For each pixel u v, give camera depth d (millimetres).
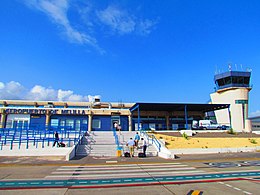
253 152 22297
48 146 20234
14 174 10039
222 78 49312
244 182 8328
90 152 19281
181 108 37750
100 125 37500
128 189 7281
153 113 40000
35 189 7289
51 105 38562
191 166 12672
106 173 10281
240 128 45562
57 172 10594
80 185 7852
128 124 38469
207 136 29438
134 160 15719
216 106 36375
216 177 9289
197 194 6656
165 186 7695
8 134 22156
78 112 36938
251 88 47812
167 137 26594
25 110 35469
